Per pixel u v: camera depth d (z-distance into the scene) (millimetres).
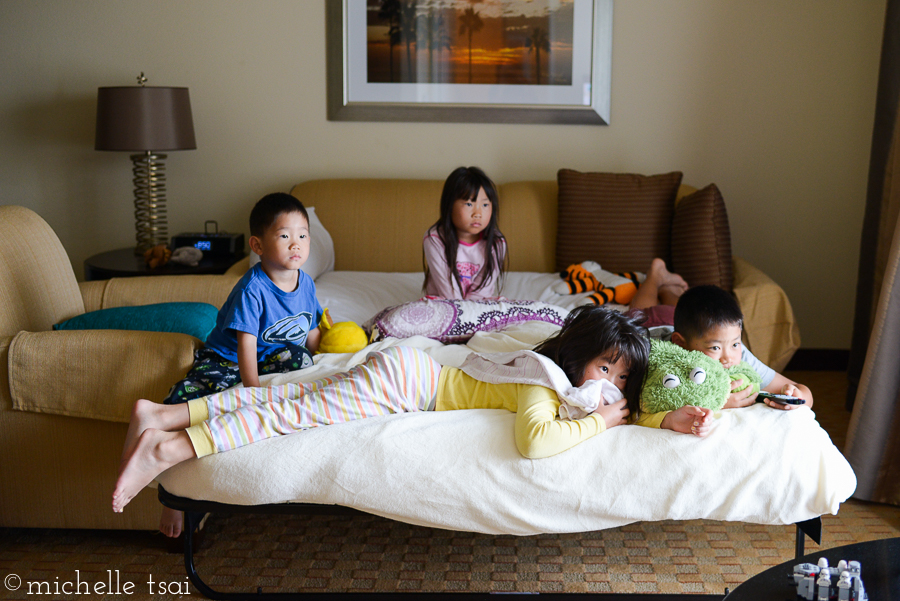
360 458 1409
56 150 3230
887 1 2553
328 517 1998
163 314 1968
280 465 1406
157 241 3068
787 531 1925
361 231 3000
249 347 1690
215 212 3312
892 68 2525
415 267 3008
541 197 3043
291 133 3244
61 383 1689
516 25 3127
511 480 1393
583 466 1399
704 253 2582
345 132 3240
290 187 3289
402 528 1943
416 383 1582
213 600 1573
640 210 2846
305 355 1825
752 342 2396
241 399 1531
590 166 3248
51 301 1981
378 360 1579
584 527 1412
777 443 1427
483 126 3221
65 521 1804
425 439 1431
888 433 2014
